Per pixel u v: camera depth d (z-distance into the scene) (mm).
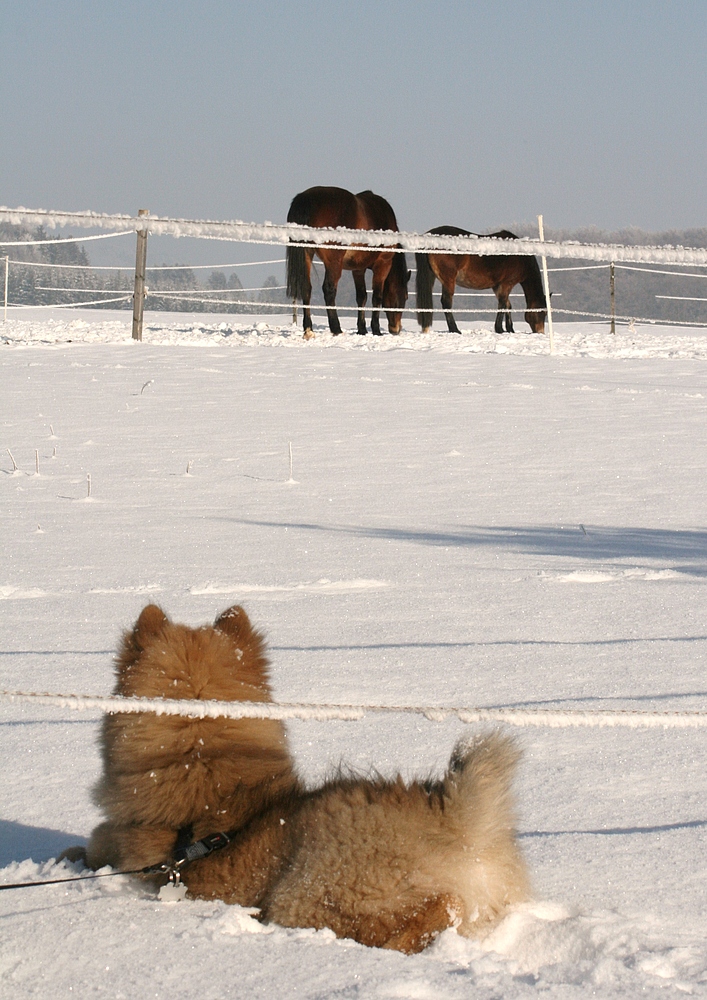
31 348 25781
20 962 2961
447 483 12742
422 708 3270
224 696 3549
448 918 3131
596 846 3879
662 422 16594
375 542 9797
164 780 3496
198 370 21969
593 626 7074
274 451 14727
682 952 3047
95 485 12734
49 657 6359
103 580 8406
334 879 3178
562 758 4840
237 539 9945
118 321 41344
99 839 3715
